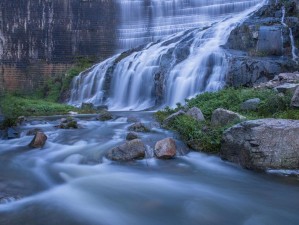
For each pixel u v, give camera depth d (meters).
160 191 6.38
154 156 8.05
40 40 22.81
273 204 5.88
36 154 8.41
